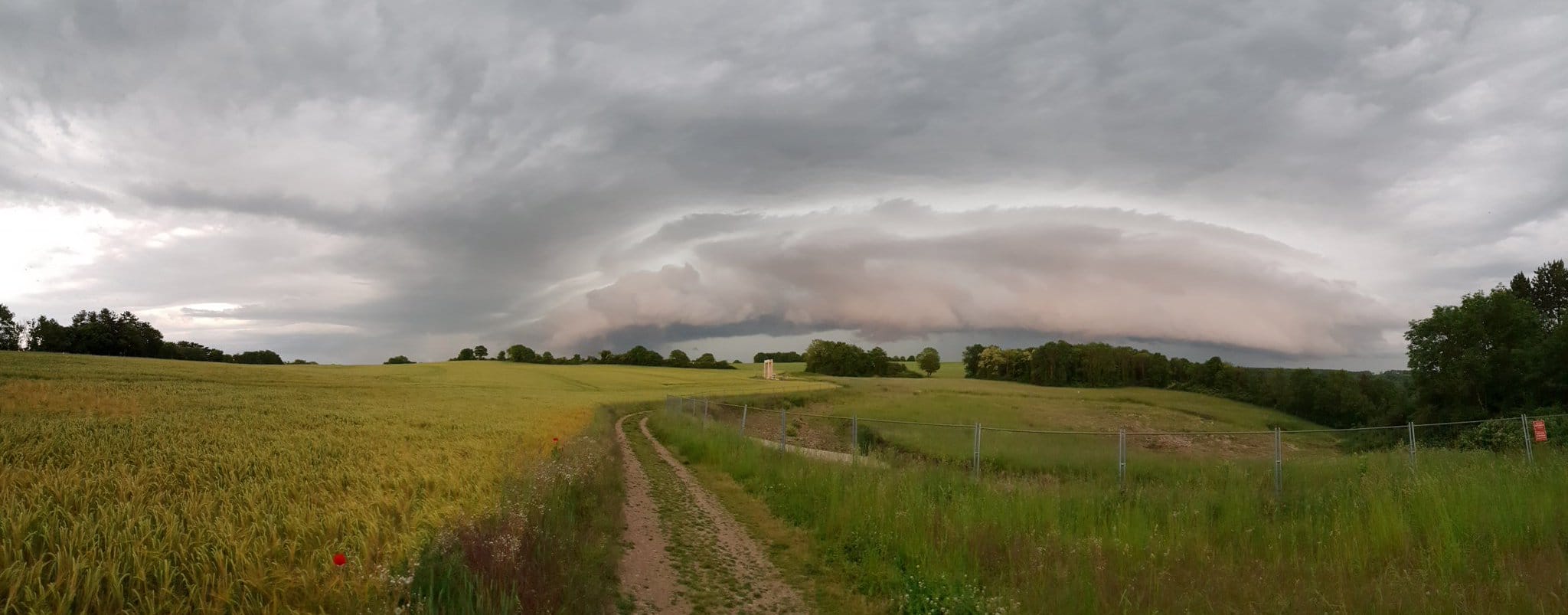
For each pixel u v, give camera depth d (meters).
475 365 126.38
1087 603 7.30
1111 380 121.06
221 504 8.38
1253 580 8.02
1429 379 40.19
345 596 5.90
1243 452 34.22
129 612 5.36
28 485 8.84
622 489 14.53
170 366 53.44
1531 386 35.47
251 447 13.33
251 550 6.63
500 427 21.59
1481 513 10.19
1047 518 11.21
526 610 6.23
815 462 17.12
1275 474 14.82
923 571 8.77
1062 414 61.25
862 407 57.91
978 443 16.23
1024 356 130.50
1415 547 9.59
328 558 6.66
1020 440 29.50
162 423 16.77
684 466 19.78
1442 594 7.26
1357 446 37.72
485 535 7.75
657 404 53.53
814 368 151.00
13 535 6.27
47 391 25.73
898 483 13.31
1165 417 66.00
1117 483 15.67
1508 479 12.13
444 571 6.75
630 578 8.53
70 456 11.23
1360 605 7.09
